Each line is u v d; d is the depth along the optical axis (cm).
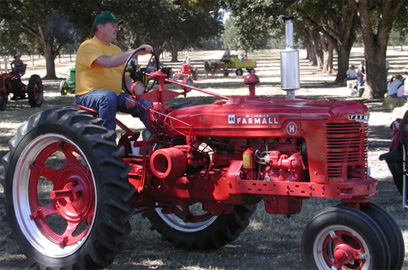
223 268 440
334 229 375
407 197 666
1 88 1767
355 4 2108
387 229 377
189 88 462
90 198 432
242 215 484
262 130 400
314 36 4747
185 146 432
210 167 428
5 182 447
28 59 10962
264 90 2592
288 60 520
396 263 376
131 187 405
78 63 463
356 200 381
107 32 478
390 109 1719
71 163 445
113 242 397
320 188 376
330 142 379
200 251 492
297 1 2066
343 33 3036
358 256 366
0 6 2636
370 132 1260
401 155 659
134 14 3272
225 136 419
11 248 500
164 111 458
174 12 4231
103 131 412
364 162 394
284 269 432
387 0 2011
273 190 390
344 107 382
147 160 445
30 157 445
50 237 442
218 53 13238
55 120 422
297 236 529
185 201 444
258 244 509
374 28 4250
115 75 479
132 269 439
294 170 385
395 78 1725
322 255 383
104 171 394
